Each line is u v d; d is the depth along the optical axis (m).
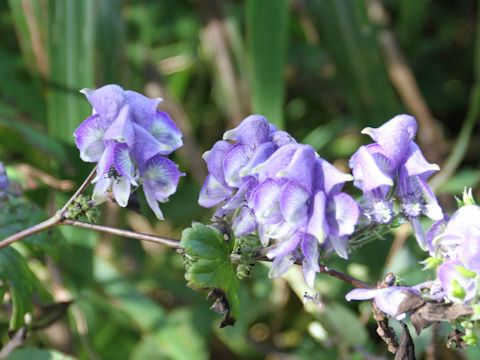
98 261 0.82
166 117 0.60
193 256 0.60
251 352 0.82
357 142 1.04
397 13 1.27
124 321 0.82
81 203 0.61
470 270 0.57
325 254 0.59
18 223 0.68
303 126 1.12
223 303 0.60
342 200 0.58
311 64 1.09
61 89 0.79
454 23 1.25
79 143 0.59
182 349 0.79
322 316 0.76
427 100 1.17
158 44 1.13
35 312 0.69
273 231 0.58
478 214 0.58
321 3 0.96
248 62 0.94
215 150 0.61
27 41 0.82
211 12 0.96
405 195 0.59
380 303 0.58
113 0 0.81
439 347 0.74
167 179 0.60
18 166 0.78
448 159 1.03
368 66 0.94
